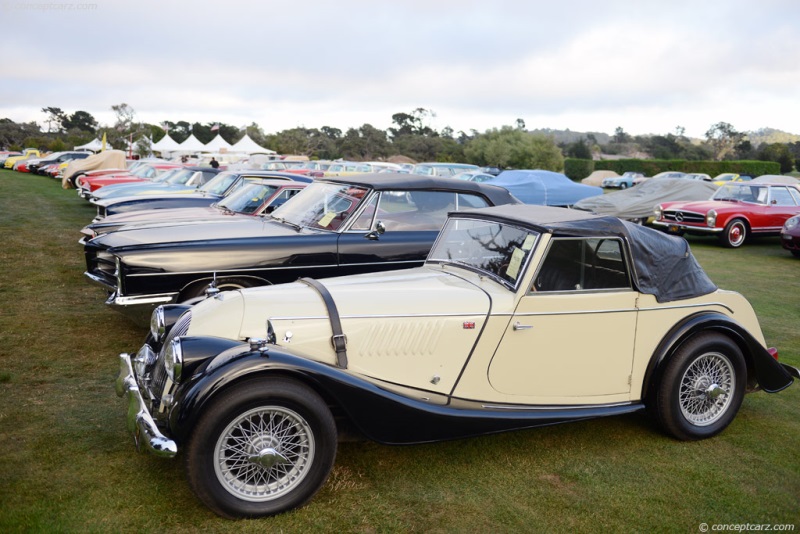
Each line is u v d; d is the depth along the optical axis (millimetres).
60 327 6125
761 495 3422
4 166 41219
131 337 5891
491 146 60250
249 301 3490
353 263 5871
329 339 3393
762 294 8656
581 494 3387
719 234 13773
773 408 4715
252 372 2941
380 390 3229
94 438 3816
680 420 3992
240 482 3059
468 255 4188
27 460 3508
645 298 3906
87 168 22359
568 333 3750
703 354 4012
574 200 18562
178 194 11336
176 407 2906
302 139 79812
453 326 3547
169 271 5391
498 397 3689
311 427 3080
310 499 3189
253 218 7047
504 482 3496
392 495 3318
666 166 51250
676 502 3330
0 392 4469
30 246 10680
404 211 6094
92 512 3039
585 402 3873
